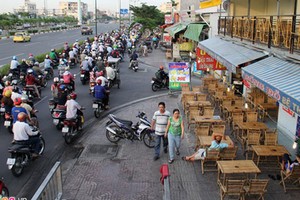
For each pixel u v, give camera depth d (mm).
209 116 12734
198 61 19422
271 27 11812
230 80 19516
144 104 17484
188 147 11531
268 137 10594
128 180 9320
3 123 14516
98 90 15305
